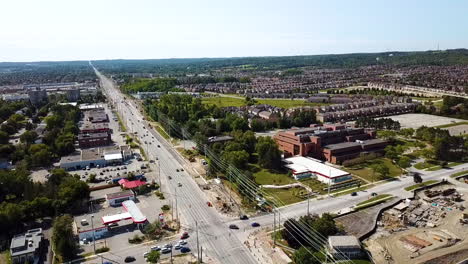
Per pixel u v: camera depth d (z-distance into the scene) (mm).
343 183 174875
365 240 125812
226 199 158875
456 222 139375
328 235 122812
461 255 117438
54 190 152500
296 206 150625
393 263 112188
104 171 198250
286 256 113312
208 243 121875
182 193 166000
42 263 112500
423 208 151000
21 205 138750
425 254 117125
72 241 117375
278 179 181750
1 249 120000
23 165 193625
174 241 123750
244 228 132250
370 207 149875
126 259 112062
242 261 110875
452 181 182125
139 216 136500
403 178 184500
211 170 192500
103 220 132125
